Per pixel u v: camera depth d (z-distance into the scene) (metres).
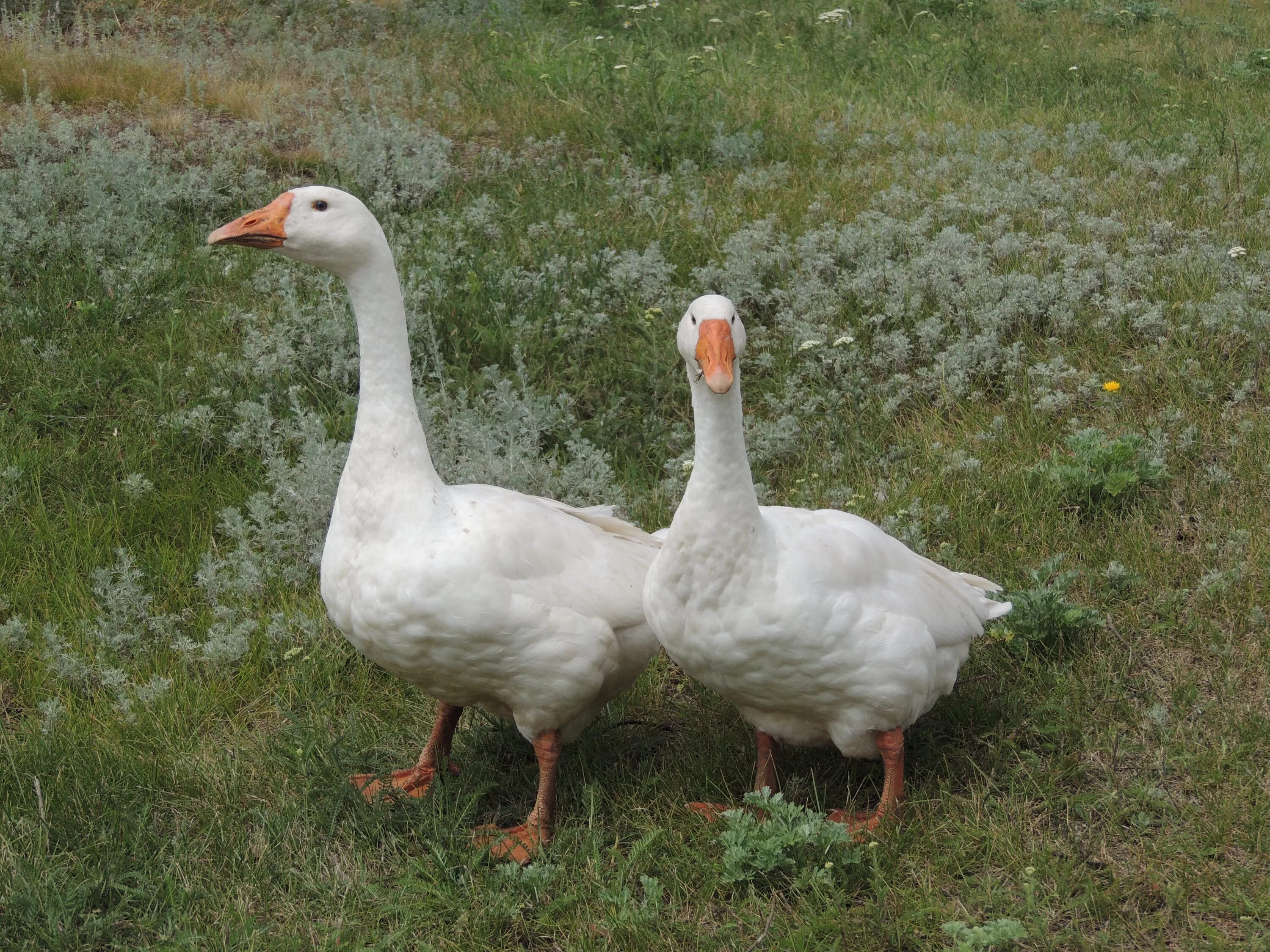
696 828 3.63
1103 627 4.29
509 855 3.55
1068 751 3.81
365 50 11.05
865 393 5.78
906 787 3.78
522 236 7.26
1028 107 9.73
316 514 4.94
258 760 3.98
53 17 10.64
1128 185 7.48
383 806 3.69
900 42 11.90
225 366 5.92
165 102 9.07
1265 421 5.24
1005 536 4.87
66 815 3.65
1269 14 13.42
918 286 6.27
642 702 4.30
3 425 5.55
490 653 3.41
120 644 4.48
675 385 5.83
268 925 3.33
